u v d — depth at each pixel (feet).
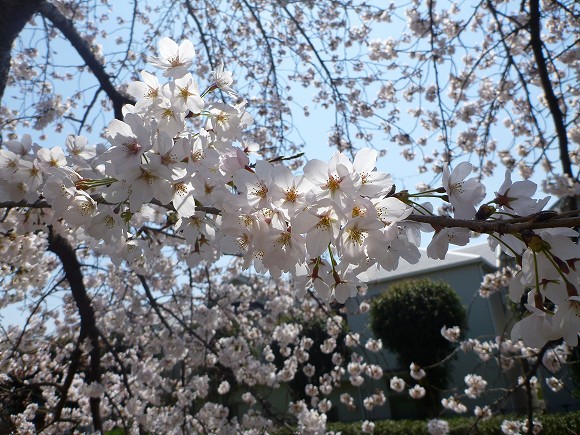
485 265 41.47
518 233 3.11
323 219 3.41
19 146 5.50
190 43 4.94
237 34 19.85
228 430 14.32
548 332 3.45
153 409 16.02
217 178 4.23
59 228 6.75
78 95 19.71
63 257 12.55
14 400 14.15
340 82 18.66
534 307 3.26
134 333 18.08
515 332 3.54
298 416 14.17
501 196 3.87
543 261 3.38
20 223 6.64
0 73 9.32
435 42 17.71
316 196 3.25
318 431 13.69
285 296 20.42
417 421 29.50
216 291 18.74
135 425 16.20
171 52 4.95
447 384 34.94
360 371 20.26
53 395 18.16
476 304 38.45
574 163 15.39
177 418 14.97
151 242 6.79
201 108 4.70
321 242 3.38
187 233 5.26
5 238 8.96
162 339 15.71
